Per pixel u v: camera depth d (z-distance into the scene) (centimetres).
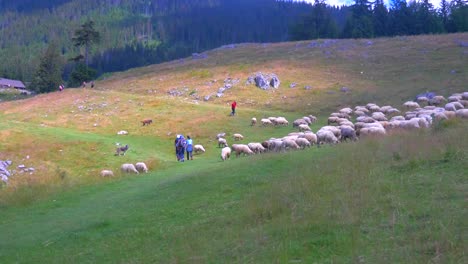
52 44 10800
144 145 3975
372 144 1975
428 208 1050
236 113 4888
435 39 8000
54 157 3256
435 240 866
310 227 1065
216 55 9131
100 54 19275
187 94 6294
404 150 1688
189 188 1877
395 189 1244
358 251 883
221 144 3800
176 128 4472
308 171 1662
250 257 973
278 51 8594
